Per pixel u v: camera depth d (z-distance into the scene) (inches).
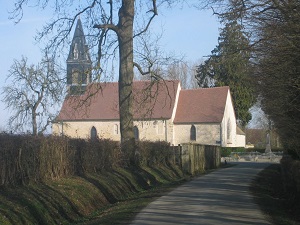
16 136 551.5
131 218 453.7
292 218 459.2
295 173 546.9
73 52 855.7
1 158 509.0
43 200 532.4
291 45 391.5
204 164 1290.6
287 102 470.6
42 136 612.1
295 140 549.3
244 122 2637.8
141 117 1023.6
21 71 1654.8
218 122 2406.5
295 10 379.2
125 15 883.4
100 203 654.5
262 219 446.3
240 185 807.7
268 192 726.5
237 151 2463.1
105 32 858.1
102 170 804.6
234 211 495.2
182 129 2470.5
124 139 906.7
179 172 1145.4
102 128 2475.4
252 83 554.3
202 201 579.5
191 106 2517.2
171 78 1054.4
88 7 848.9
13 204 480.4
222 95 2496.3
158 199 603.2
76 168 715.4
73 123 2470.5
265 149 2596.0
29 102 1583.4
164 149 1158.3
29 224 465.7
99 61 850.1
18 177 549.0
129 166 936.3
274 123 660.7
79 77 848.3
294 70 422.0
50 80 858.8
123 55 887.7
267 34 410.3
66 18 840.9
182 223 420.2
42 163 600.1
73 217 554.3
